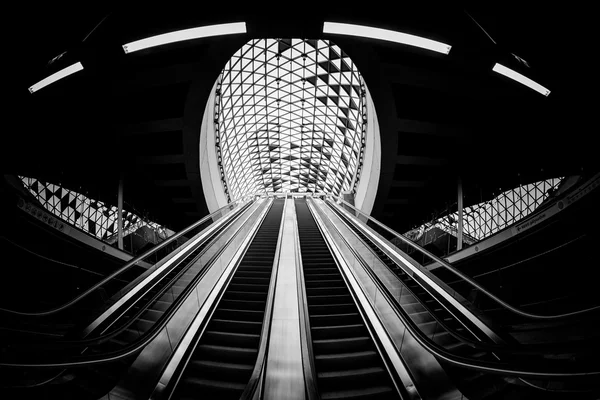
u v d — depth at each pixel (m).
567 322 5.89
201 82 11.90
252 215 15.97
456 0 7.29
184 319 5.45
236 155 30.16
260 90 23.45
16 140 10.88
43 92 9.97
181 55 11.25
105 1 7.14
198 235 9.98
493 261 12.12
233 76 19.55
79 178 14.73
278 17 7.86
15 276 9.95
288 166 40.44
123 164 15.91
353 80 19.12
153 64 11.20
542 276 10.16
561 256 9.06
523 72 7.86
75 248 11.23
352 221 14.20
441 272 14.57
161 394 3.93
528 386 4.23
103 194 16.44
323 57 19.34
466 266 13.07
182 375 4.28
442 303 6.02
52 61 7.38
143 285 6.06
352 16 7.91
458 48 7.97
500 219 14.37
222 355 4.68
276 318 5.67
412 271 7.27
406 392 3.97
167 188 19.33
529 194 12.80
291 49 19.48
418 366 4.48
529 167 12.88
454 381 4.31
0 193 8.09
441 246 19.19
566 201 8.43
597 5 6.44
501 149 13.50
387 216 23.53
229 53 10.73
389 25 7.93
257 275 7.95
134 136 14.80
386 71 11.54
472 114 13.22
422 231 21.81
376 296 6.38
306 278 7.84
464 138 14.02
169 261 7.46
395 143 14.94
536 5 6.96
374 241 10.41
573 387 3.80
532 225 9.70
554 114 9.67
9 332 5.15
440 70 11.11
